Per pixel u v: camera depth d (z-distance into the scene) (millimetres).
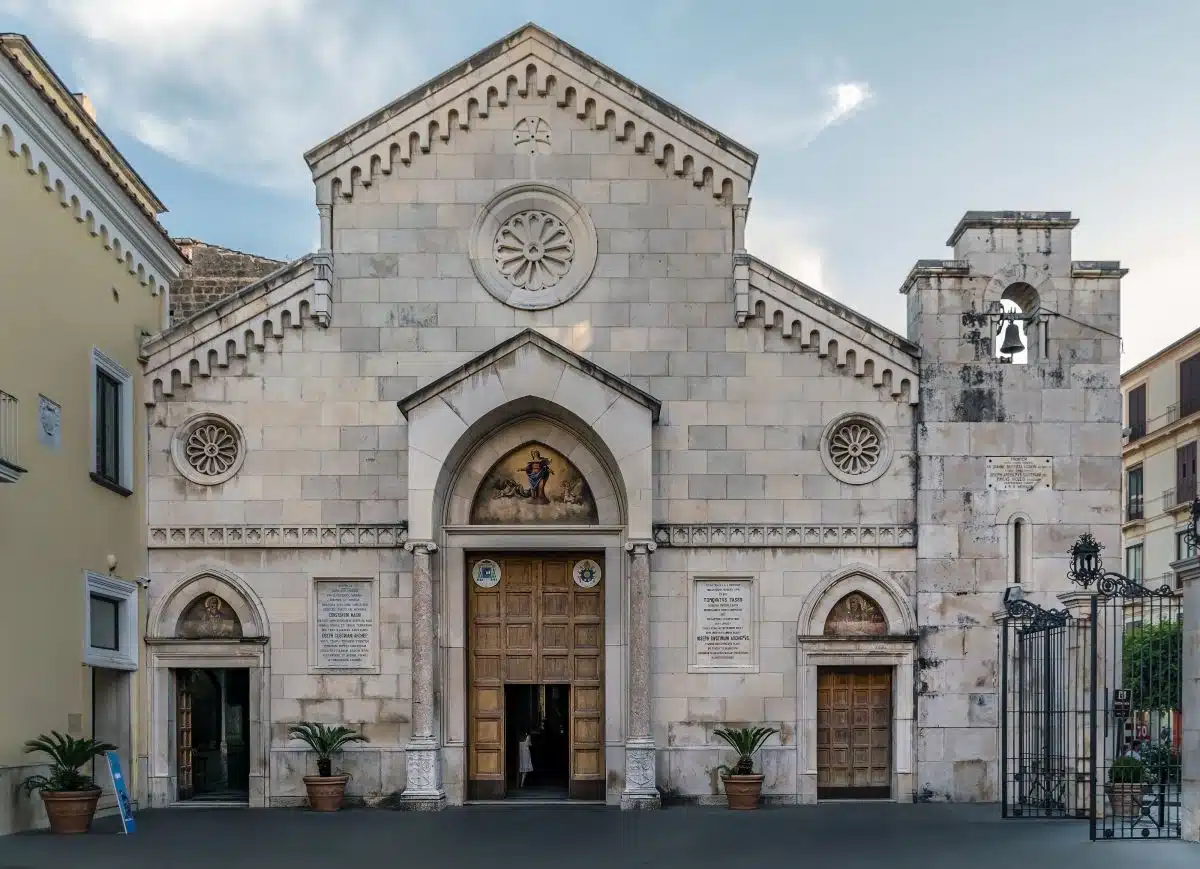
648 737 25047
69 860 18484
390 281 26938
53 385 22656
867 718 26562
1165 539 49812
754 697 26062
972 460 26531
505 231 27188
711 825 22500
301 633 26125
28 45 24047
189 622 26469
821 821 23000
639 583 25312
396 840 20750
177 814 24344
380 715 25906
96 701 25125
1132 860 18250
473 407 25422
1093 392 26672
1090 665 22125
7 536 20656
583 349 26859
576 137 27250
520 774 28062
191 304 36219
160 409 26703
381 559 26297
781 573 26391
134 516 26016
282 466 26516
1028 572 26266
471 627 26578
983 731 25875
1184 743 20766
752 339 26875
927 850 19469
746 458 26625
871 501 26562
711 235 27094
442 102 27172
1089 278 26922
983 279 26891
